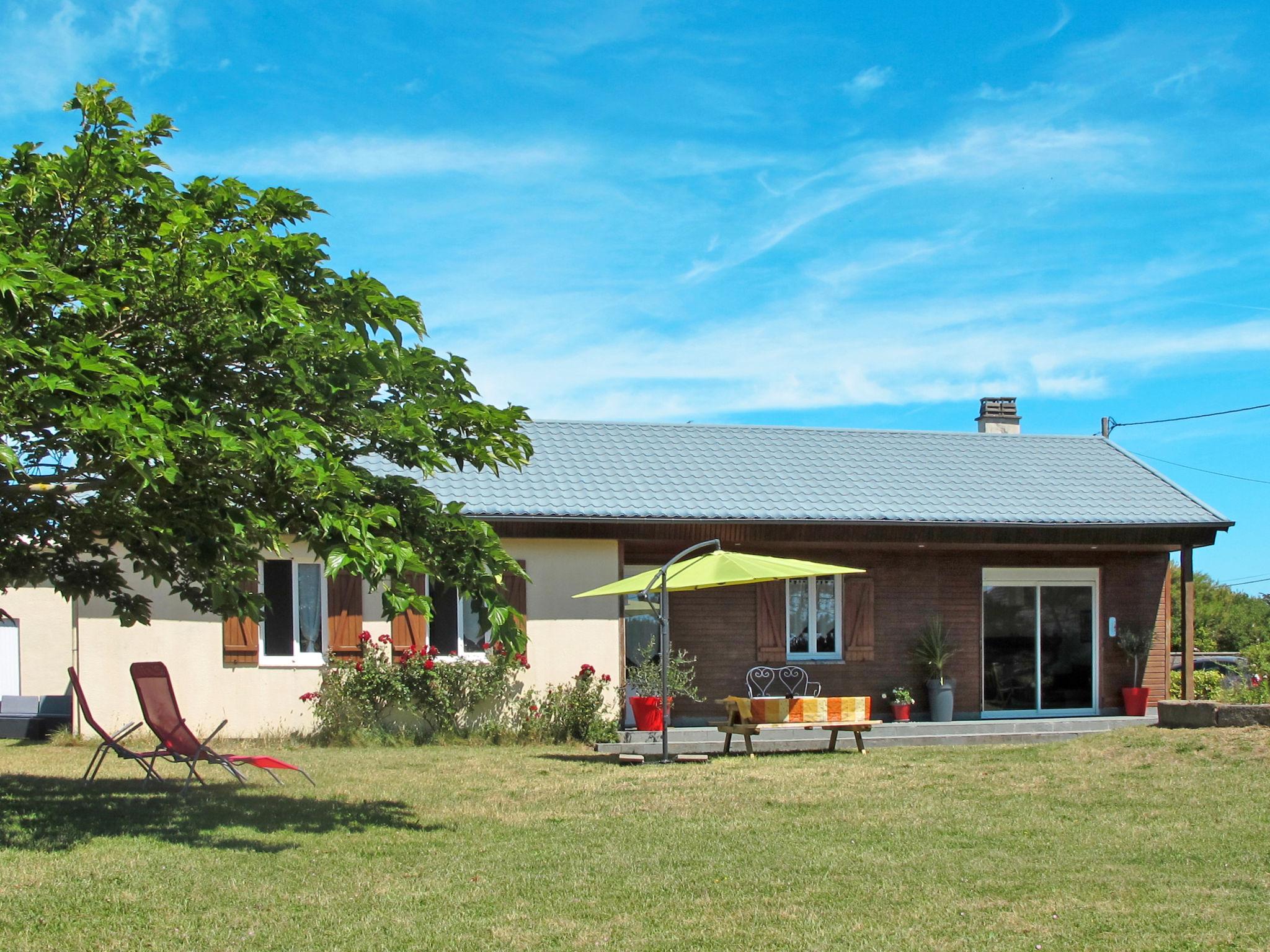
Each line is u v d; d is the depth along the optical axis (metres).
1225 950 6.33
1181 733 14.65
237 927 6.72
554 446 19.88
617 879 7.95
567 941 6.53
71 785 11.88
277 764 11.41
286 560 16.91
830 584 19.22
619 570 17.61
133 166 8.94
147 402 7.54
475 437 9.86
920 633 19.27
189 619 16.59
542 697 17.19
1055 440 22.95
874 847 9.03
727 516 17.53
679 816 10.38
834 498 18.72
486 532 9.73
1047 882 7.84
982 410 24.66
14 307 7.01
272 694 16.64
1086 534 18.86
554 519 16.92
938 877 8.02
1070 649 20.16
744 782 12.42
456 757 14.82
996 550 19.73
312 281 9.04
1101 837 9.34
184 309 8.41
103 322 8.40
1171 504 19.62
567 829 9.76
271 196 9.50
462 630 17.45
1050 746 14.96
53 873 7.81
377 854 8.68
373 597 16.94
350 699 16.47
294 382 8.62
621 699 17.41
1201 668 25.81
